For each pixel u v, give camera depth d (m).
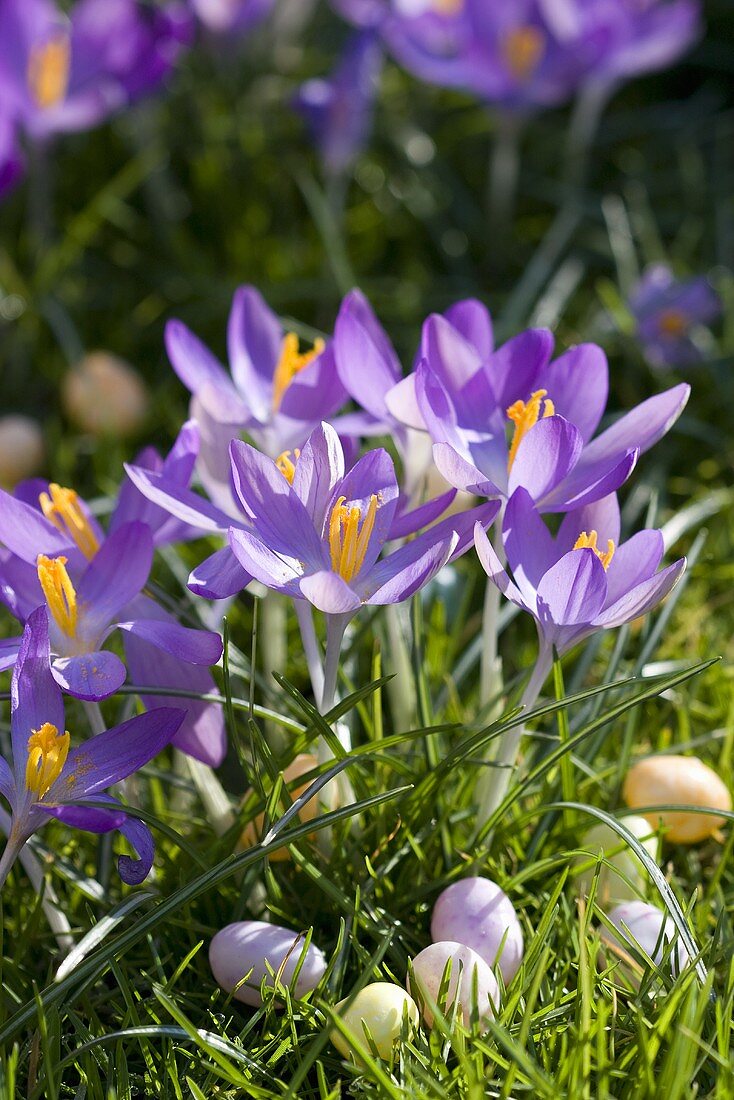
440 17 1.23
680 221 1.42
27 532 0.73
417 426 0.74
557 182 1.46
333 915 0.76
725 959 0.75
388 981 0.75
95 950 0.74
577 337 1.16
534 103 1.27
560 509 0.72
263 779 0.76
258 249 1.29
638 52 1.26
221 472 0.76
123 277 1.29
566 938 0.75
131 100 1.19
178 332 0.79
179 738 0.75
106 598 0.73
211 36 1.33
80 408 1.07
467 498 0.77
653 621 0.84
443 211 1.41
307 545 0.70
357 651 0.83
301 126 1.41
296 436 0.78
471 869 0.76
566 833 0.77
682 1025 0.69
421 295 1.28
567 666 0.87
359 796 0.77
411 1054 0.71
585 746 0.81
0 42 1.09
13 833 0.70
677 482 1.03
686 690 0.85
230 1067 0.69
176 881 0.78
